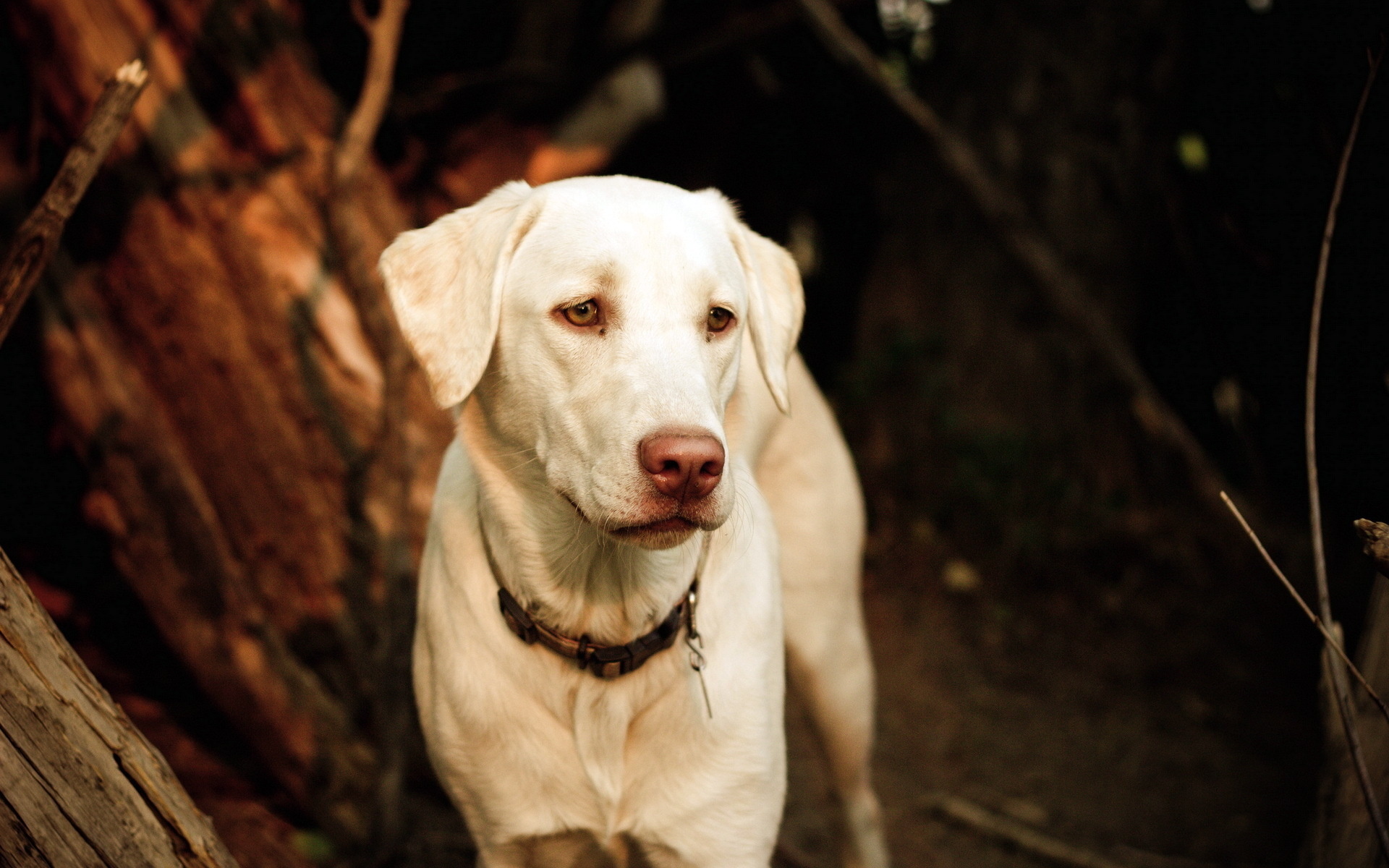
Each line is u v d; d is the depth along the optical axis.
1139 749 4.68
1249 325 7.18
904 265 6.52
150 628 3.67
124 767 1.66
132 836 1.63
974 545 5.79
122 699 3.36
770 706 2.14
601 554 1.99
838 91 7.19
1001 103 6.34
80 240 3.29
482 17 5.33
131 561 3.04
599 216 1.96
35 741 1.55
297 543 3.21
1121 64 6.21
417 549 3.21
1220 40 6.76
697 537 2.06
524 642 2.04
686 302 1.93
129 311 3.26
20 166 3.38
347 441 3.22
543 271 1.95
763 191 7.68
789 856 3.43
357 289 2.84
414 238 2.12
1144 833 4.09
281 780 3.03
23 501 3.86
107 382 3.06
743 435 2.26
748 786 2.07
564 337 1.92
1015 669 5.17
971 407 6.17
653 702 2.04
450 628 2.09
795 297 2.37
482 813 2.10
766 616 2.16
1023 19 6.34
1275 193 6.77
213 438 3.24
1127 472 6.06
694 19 4.90
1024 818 4.06
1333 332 6.23
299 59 3.52
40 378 3.39
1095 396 6.08
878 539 5.83
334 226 2.83
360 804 3.00
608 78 5.01
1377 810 1.76
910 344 6.26
